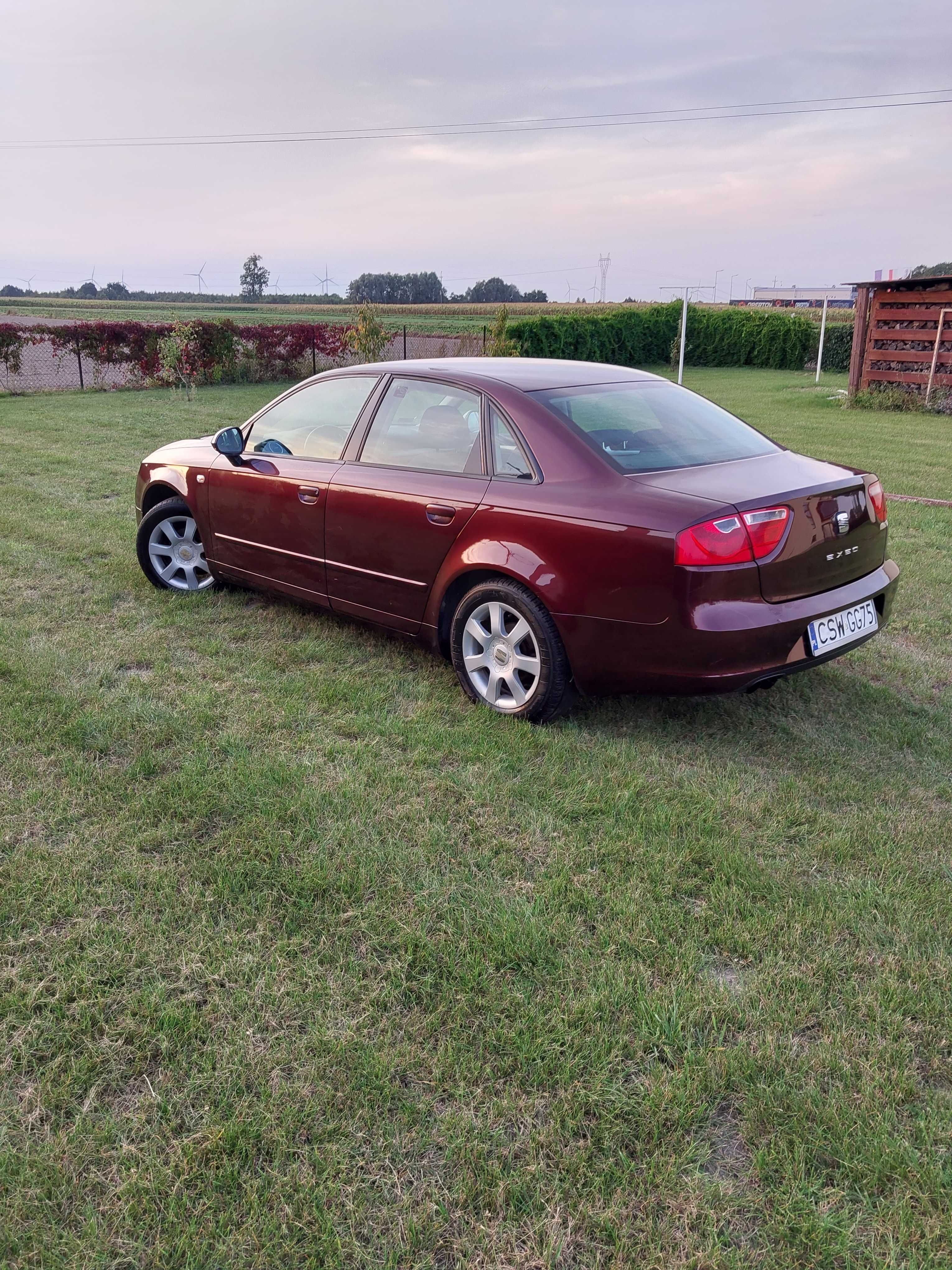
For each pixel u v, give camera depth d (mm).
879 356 17250
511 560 3652
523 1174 1816
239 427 5000
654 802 3246
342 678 4309
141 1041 2141
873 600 3750
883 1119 1939
